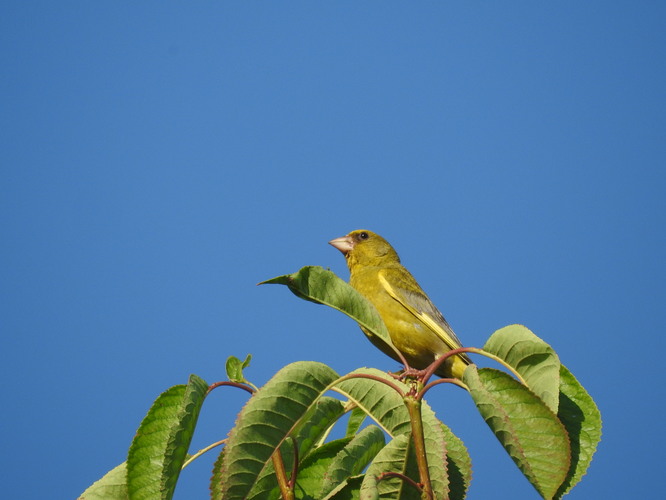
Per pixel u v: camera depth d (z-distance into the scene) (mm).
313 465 5559
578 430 5309
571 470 5195
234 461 4668
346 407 5559
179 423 4941
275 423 4789
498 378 4926
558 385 5062
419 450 4859
